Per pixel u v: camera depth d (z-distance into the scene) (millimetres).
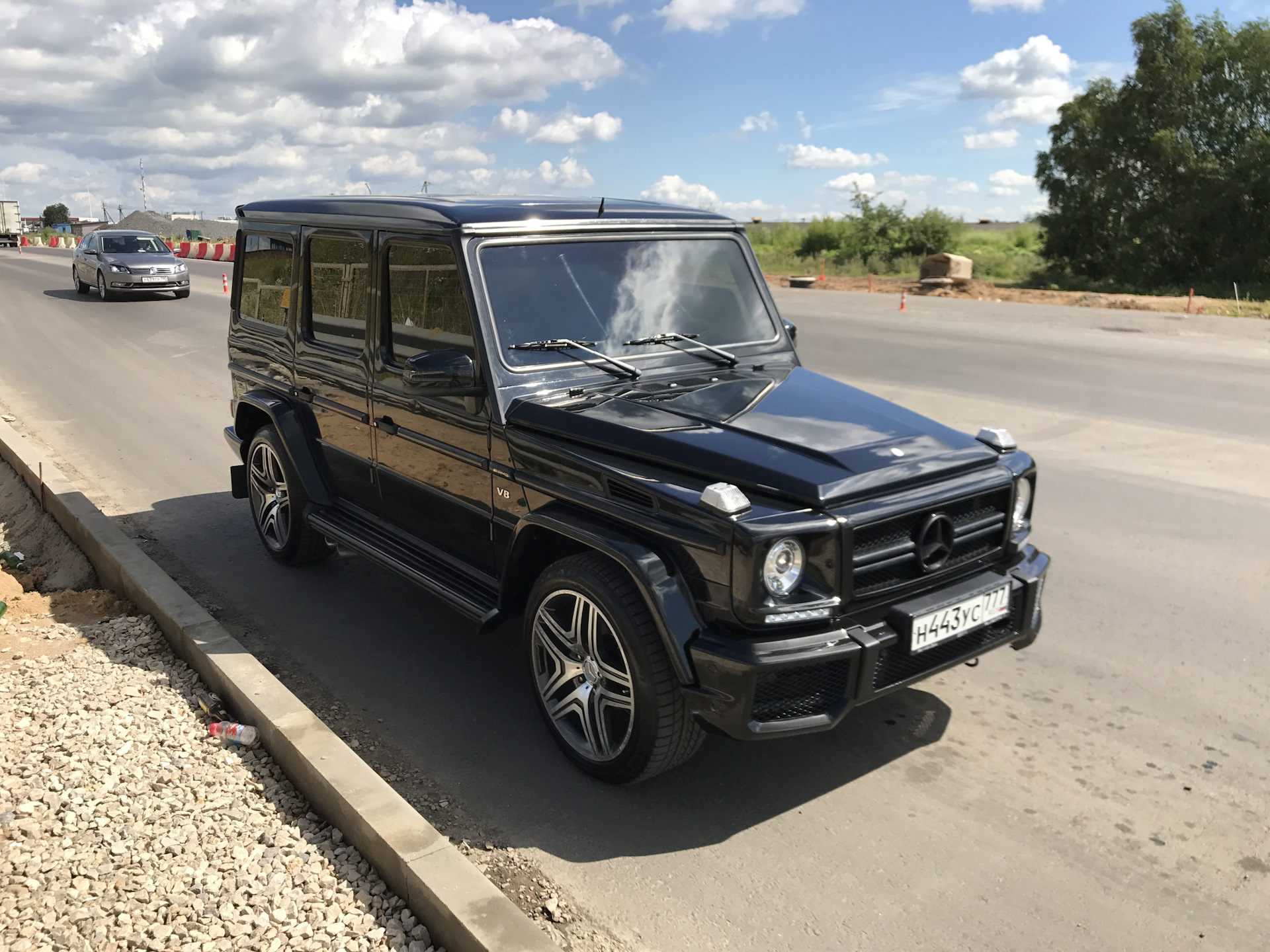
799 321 18781
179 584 5598
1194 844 3283
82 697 4059
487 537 4102
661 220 4492
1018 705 4230
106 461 8312
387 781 3668
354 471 5012
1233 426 9453
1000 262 39250
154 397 11195
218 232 82438
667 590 3195
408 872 2826
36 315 19344
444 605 5332
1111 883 3096
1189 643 4812
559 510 3611
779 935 2879
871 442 3490
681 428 3535
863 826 3400
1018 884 3092
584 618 3566
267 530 5938
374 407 4691
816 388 4098
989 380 11930
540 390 3912
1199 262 32531
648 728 3320
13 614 5078
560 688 3768
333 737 3502
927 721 4098
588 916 2963
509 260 4031
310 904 2873
